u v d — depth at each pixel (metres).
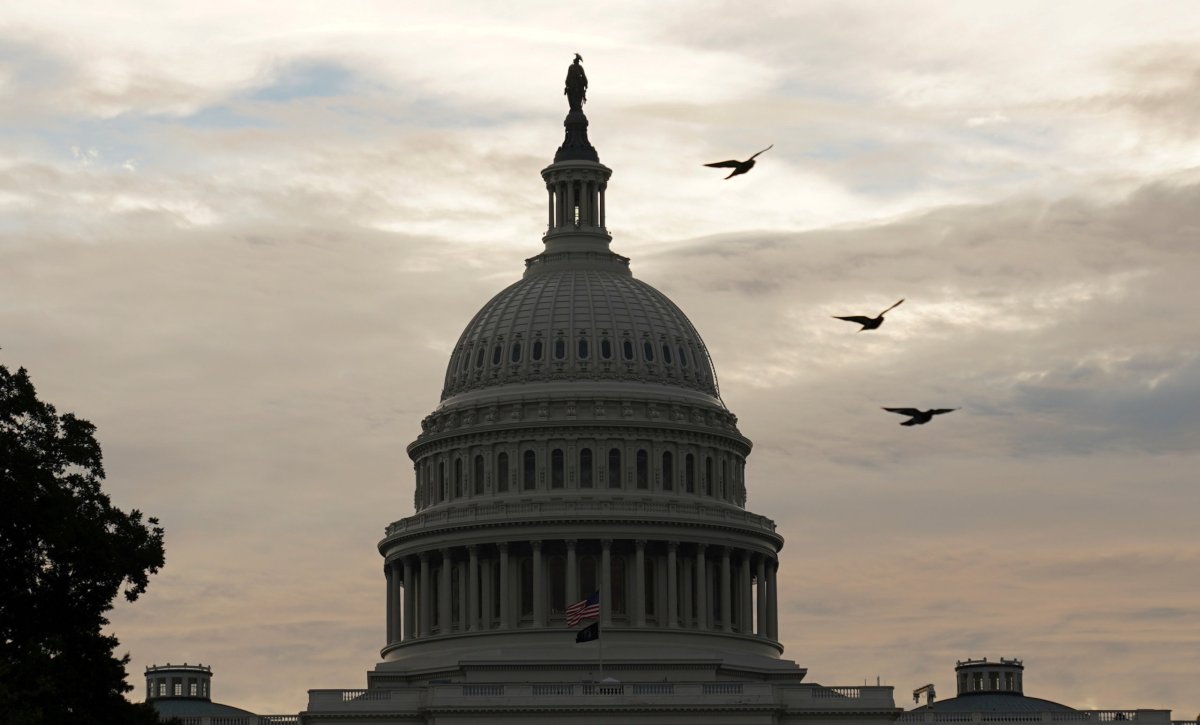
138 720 153.25
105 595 152.62
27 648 145.62
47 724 142.75
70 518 150.50
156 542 156.50
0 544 150.25
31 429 155.25
